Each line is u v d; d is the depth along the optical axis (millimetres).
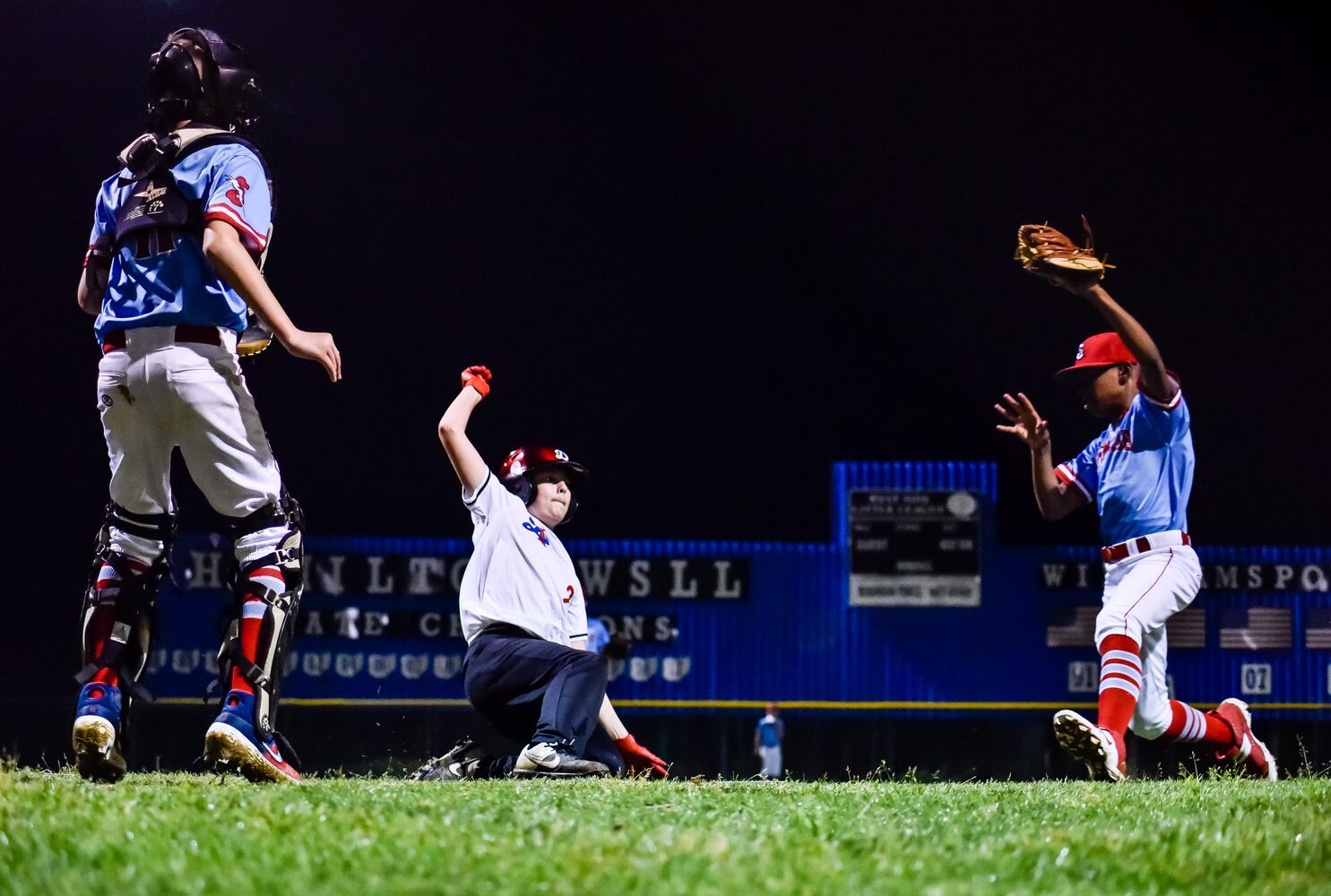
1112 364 9898
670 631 36719
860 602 36906
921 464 37312
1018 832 4656
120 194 6453
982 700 36656
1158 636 9555
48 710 27531
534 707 8352
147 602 6434
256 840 4012
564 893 3363
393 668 35469
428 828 4238
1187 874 3965
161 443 6340
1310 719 33156
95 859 3734
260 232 6348
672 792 6168
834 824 4742
